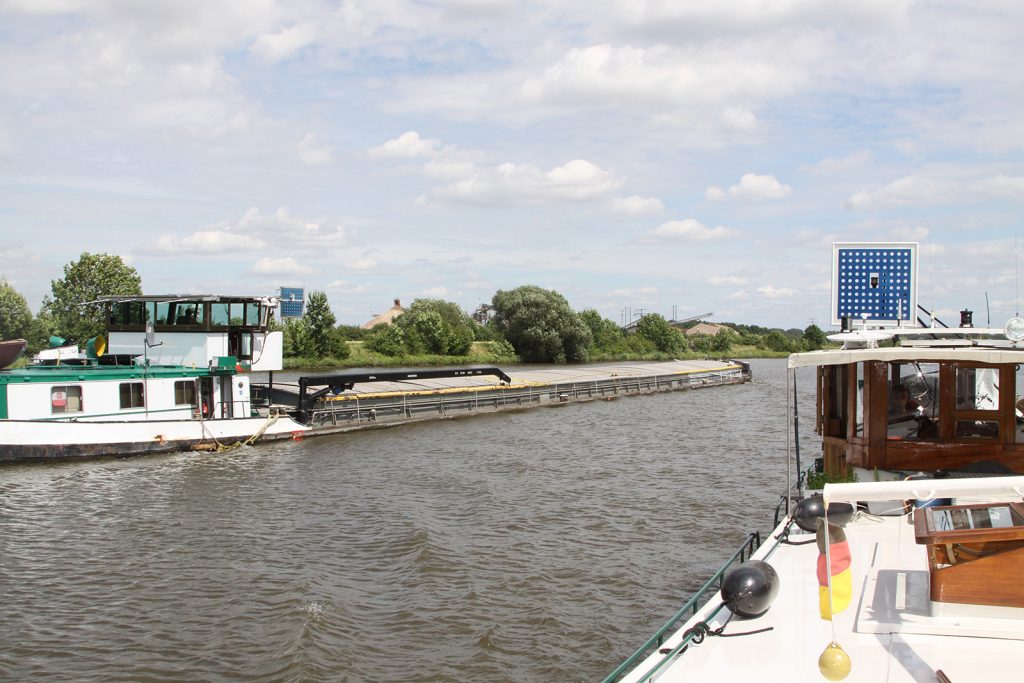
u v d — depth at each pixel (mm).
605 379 58031
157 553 18625
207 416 33875
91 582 16766
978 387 13250
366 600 15781
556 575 17203
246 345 35188
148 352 35062
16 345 31109
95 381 30250
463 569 17484
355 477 27109
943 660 6902
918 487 6812
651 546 19328
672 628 14523
